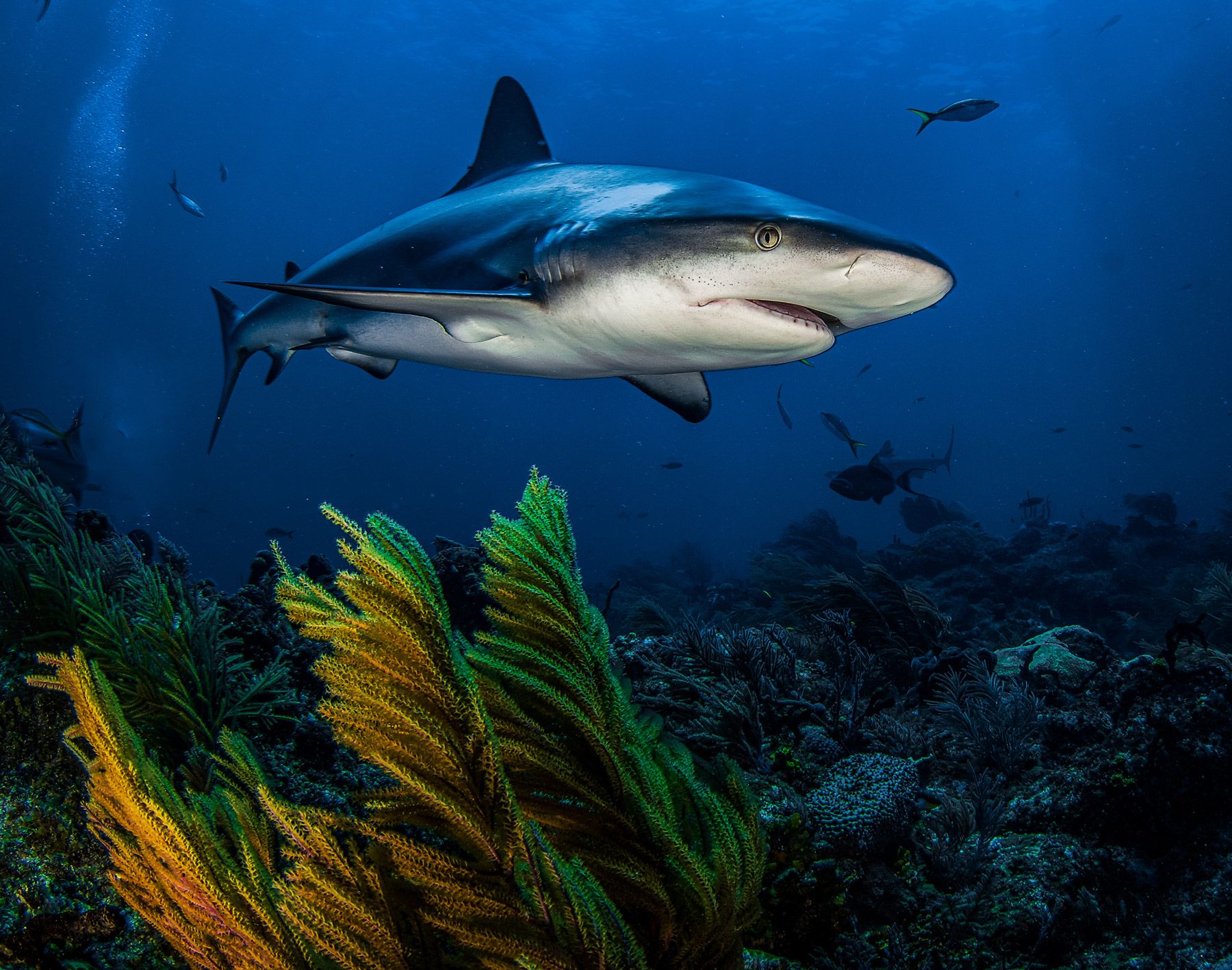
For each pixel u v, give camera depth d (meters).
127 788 1.17
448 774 1.10
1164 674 4.00
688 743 3.87
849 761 3.69
